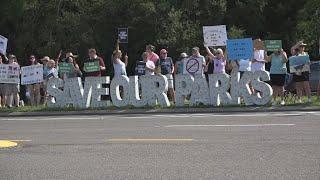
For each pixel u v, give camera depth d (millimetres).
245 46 17422
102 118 15297
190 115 15359
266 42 17094
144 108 17297
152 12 29406
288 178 7148
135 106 17609
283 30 34188
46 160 8742
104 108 17656
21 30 30906
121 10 30141
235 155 8727
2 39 19266
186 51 28781
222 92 17234
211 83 17328
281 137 10391
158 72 18031
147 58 18109
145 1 29797
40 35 30516
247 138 10383
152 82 17531
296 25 33594
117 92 17859
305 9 32938
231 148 9352
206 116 14875
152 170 7809
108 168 8023
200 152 9055
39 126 13633
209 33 18250
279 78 16984
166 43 29094
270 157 8492
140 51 30078
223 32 18141
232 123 12914
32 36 30562
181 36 29281
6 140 11031
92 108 17781
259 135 10727
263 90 16797
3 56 21672
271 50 17062
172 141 10273
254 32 33844
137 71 18203
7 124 14352
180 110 16719
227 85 17219
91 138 11031
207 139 10406
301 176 7242
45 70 19312
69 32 30188
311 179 7086
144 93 17594
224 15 32219
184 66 17859
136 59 30141
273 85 17078
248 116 14461
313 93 21031
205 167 7918
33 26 30641
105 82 17922
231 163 8133
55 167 8195
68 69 19062
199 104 17391
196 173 7562
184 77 17516
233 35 30016
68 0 30891
